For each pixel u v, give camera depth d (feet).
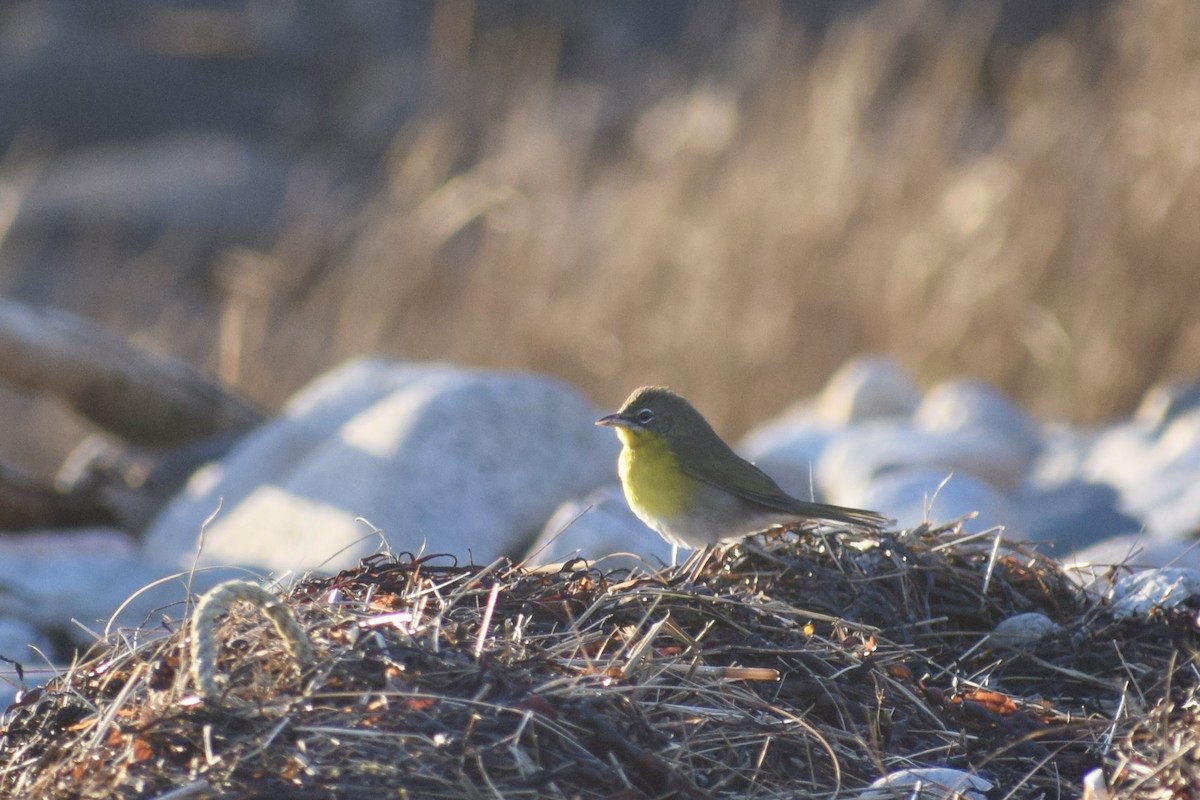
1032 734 16.84
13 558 29.50
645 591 18.90
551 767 14.92
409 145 86.38
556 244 59.62
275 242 88.22
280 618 15.71
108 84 115.44
